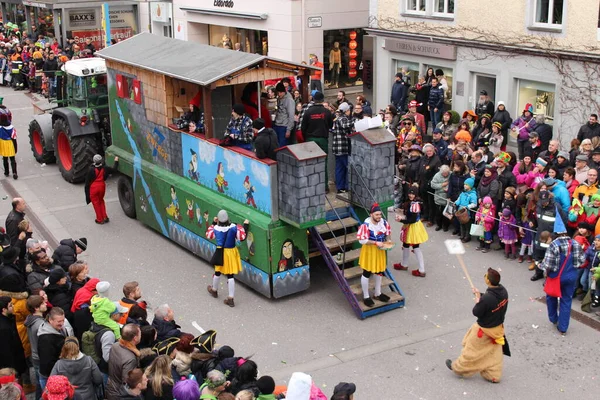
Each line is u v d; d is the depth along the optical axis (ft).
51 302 30.07
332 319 36.06
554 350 32.42
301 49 76.64
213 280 38.58
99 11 105.91
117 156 50.39
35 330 27.55
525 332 34.04
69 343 24.88
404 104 63.21
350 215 39.60
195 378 25.98
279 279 37.52
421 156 47.39
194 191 42.45
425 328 34.83
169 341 27.45
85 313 28.68
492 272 29.19
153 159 47.39
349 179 39.32
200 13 89.25
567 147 52.39
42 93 94.12
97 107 56.80
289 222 36.27
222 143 39.83
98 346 27.07
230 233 36.78
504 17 55.31
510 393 29.35
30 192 56.95
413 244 40.04
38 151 64.18
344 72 80.64
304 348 33.40
